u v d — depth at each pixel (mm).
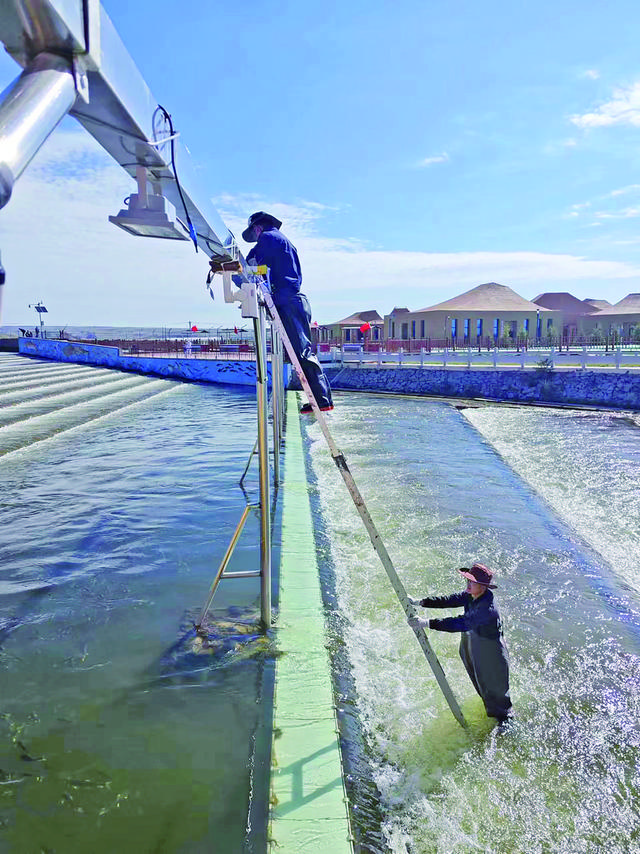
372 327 56219
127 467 11531
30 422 17141
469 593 4461
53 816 3119
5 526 7898
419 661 5156
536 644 5605
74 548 7125
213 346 40438
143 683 4379
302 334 5840
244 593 6008
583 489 11734
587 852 3291
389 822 3400
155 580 6242
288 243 5977
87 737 3762
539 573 7305
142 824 3086
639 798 3705
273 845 2982
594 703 4680
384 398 28828
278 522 8188
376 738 4137
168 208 2639
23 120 1192
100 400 23328
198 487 9984
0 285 956
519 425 20312
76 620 5344
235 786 3369
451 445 15680
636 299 58938
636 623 6078
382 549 4219
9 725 3869
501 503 10289
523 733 4266
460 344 46938
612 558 8000
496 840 3352
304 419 19828
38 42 1336
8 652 4785
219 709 4094
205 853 2918
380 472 12391
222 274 4590
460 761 3963
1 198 1062
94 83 1626
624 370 24359
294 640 5098
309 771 3520
